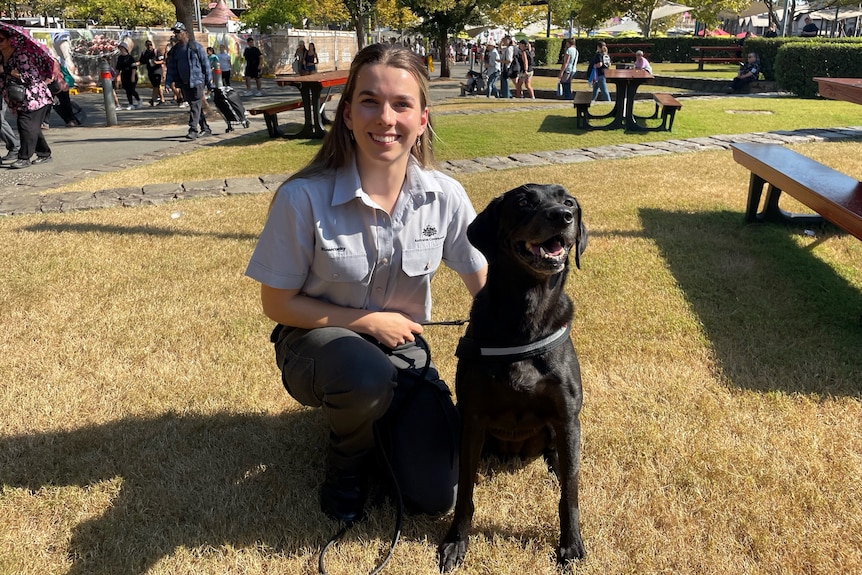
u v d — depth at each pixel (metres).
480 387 2.13
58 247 5.20
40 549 2.17
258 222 5.81
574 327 3.74
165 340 3.70
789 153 5.45
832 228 5.36
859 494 2.34
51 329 3.83
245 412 3.00
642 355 3.43
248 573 2.08
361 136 2.09
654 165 7.69
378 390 2.12
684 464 2.54
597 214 5.79
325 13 37.94
